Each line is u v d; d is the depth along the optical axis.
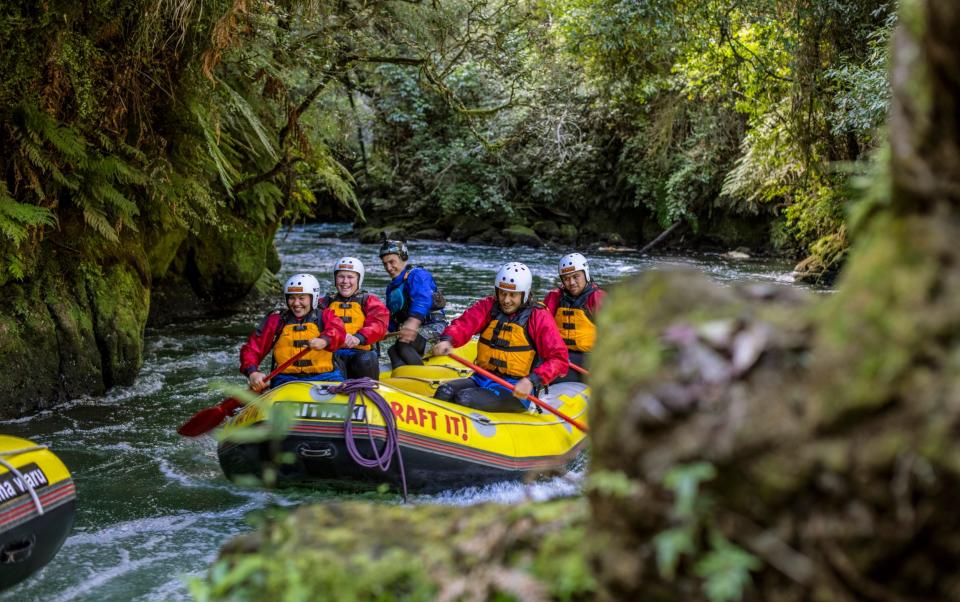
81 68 6.00
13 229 5.62
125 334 7.04
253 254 10.62
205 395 6.99
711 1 12.09
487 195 20.42
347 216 24.25
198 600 1.74
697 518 1.25
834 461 1.16
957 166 1.23
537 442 5.26
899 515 1.13
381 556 1.64
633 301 1.47
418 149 20.73
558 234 19.91
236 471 4.87
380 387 4.88
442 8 9.27
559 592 1.42
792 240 17.58
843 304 1.24
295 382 4.90
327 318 5.36
